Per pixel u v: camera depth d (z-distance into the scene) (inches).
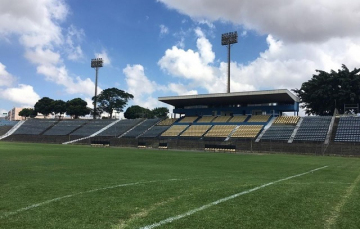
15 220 276.4
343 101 2464.3
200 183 499.2
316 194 410.9
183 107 2974.9
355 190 447.2
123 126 2970.0
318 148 1697.8
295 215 302.0
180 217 289.3
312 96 2554.1
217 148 1985.7
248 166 852.0
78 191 419.2
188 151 1844.2
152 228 256.1
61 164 823.1
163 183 495.8
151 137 2551.7
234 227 261.4
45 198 370.9
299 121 2237.9
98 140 2618.1
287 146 1804.9
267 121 2373.3
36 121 3506.4
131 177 569.0
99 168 732.7
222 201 361.1
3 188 438.9
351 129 1909.4
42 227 257.0
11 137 3070.9
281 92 2206.0
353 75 2449.6
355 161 1139.9
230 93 2397.9
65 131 3080.7
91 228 255.1
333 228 262.5
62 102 4340.6
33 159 974.4
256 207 333.1
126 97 4298.7
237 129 2345.0
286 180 552.1
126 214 299.3
